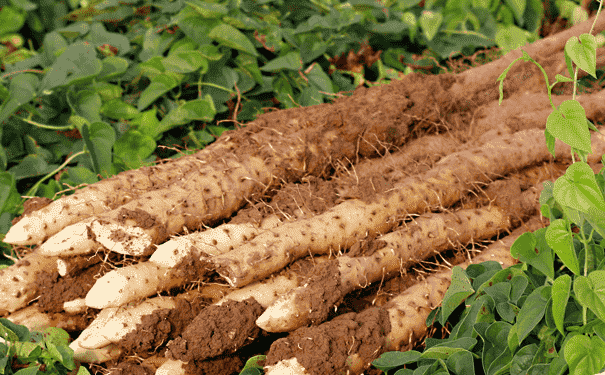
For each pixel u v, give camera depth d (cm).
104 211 170
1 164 187
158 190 169
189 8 191
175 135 195
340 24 202
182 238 166
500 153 179
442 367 161
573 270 154
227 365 166
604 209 152
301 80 199
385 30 205
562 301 154
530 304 158
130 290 164
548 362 158
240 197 172
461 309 167
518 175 181
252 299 166
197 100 188
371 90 186
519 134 182
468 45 210
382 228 172
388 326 165
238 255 165
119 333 163
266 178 174
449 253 177
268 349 169
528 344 159
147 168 175
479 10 213
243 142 177
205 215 170
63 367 165
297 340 163
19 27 215
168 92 197
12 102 186
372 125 178
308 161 176
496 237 178
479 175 178
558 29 217
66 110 195
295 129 180
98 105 191
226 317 164
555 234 155
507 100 192
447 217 174
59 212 168
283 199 174
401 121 182
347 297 171
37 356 162
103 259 168
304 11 209
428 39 207
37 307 168
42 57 201
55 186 189
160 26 200
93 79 190
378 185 173
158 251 165
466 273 168
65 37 204
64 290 168
